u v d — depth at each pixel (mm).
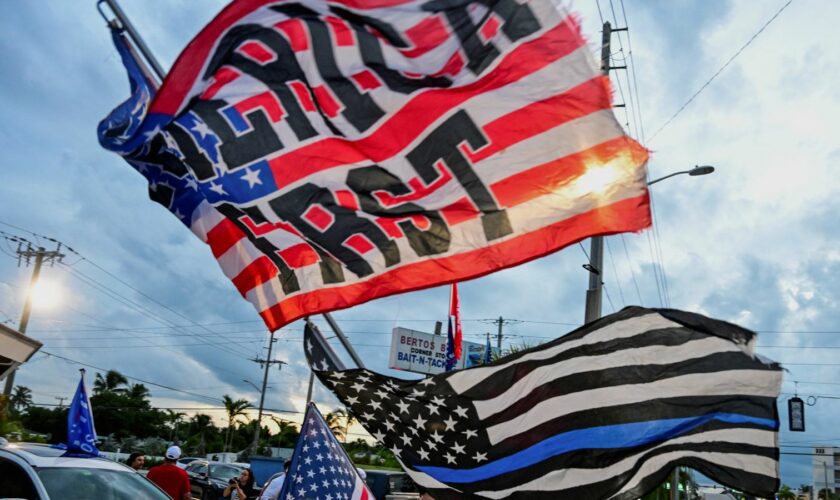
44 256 33312
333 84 3703
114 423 80188
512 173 3611
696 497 35844
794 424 26172
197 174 3908
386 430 4277
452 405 4250
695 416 4078
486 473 4188
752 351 3951
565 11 3408
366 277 3979
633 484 4090
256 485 21375
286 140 3840
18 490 6277
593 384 4172
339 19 3602
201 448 77750
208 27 3598
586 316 15391
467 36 3500
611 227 3477
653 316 4199
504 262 3650
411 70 3588
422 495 5047
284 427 75875
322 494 5148
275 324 4152
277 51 3707
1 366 6523
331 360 4426
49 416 73812
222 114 3848
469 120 3609
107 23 3840
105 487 6656
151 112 3713
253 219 3992
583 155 3494
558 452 4145
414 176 3738
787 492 81938
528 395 4215
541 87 3484
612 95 3438
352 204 3867
